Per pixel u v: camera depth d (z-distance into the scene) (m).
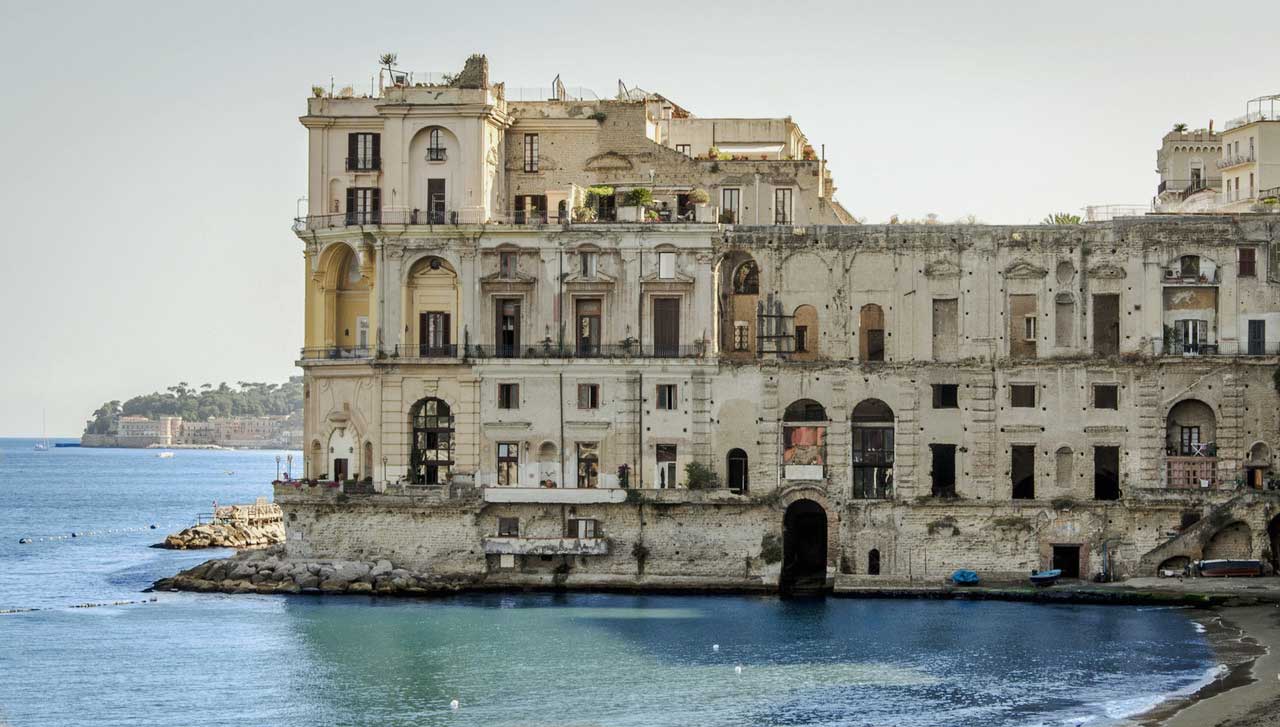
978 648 98.38
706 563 119.69
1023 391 120.50
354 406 126.19
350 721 83.06
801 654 97.38
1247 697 84.00
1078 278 120.62
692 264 122.25
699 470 120.88
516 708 85.19
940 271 120.81
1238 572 116.25
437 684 90.62
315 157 128.25
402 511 121.81
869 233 121.25
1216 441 119.81
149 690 90.00
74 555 170.25
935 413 120.44
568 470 122.69
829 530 120.12
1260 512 116.38
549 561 121.12
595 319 124.19
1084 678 89.94
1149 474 119.44
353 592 119.88
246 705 86.50
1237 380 119.56
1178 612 109.44
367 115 127.56
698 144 142.12
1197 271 120.81
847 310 121.31
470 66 126.44
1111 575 117.94
